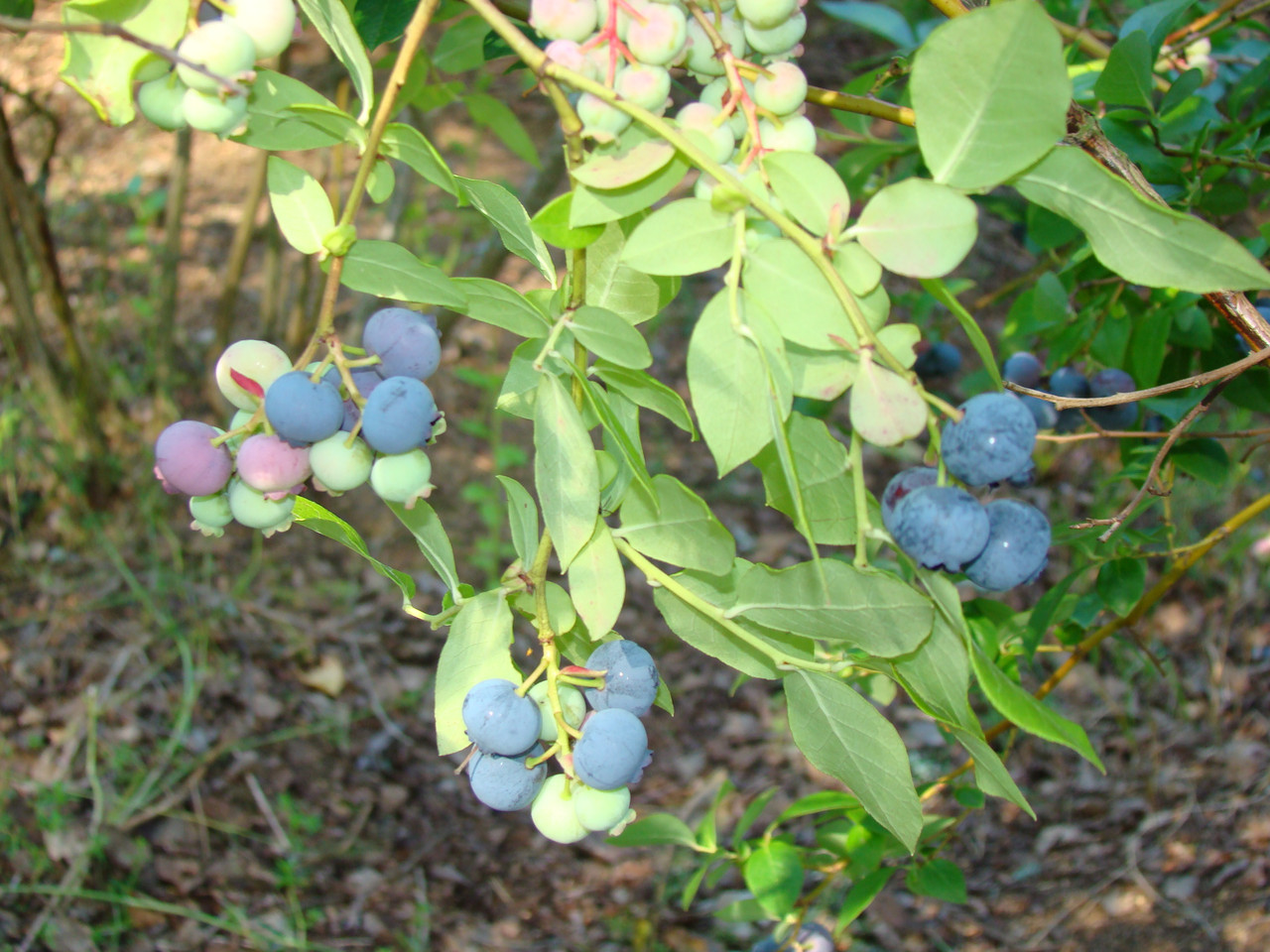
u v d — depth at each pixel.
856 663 0.30
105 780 0.94
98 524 1.10
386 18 0.39
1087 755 0.27
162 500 1.14
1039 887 0.99
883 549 0.54
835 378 0.27
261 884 0.92
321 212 0.29
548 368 0.29
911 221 0.26
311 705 1.06
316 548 1.19
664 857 1.04
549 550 0.30
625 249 0.26
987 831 1.06
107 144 1.46
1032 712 0.27
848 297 0.26
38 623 1.03
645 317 0.31
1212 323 0.49
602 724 0.28
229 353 0.29
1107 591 0.48
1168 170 0.44
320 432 0.27
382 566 0.30
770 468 0.30
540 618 0.30
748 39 0.28
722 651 0.32
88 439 1.10
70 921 0.84
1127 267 0.26
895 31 0.62
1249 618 1.20
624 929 0.95
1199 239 0.25
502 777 0.29
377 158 0.29
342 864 0.96
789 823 1.04
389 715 1.09
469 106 0.46
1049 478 1.33
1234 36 0.64
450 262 1.31
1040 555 0.28
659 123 0.26
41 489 1.11
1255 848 0.97
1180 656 1.20
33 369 1.07
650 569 0.30
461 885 0.97
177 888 0.90
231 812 0.96
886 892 0.99
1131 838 1.01
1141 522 1.21
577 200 0.27
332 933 0.90
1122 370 0.54
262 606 1.11
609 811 0.29
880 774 0.30
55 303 1.05
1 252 1.01
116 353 1.22
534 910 0.96
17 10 0.35
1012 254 1.51
